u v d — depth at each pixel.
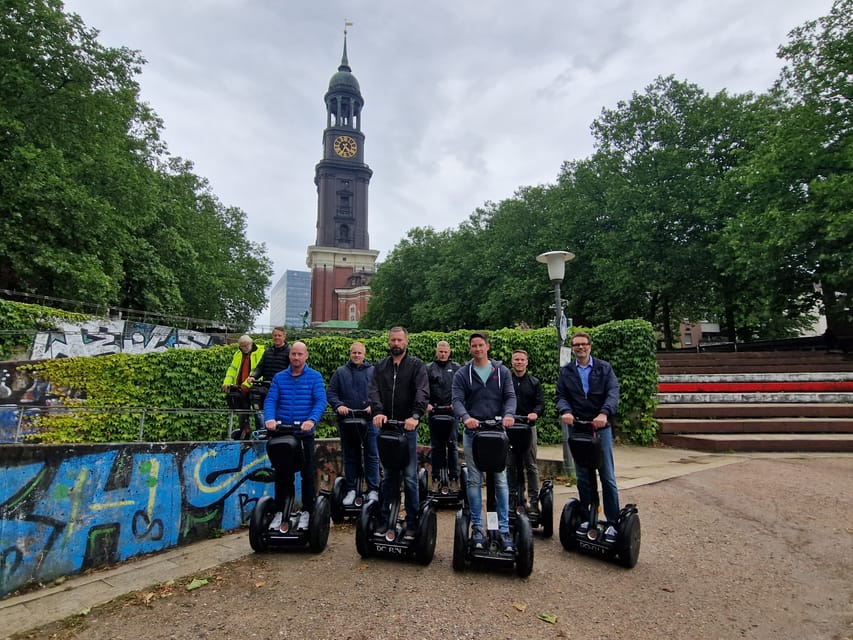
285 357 7.33
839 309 17.28
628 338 10.55
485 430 4.07
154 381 10.98
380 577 4.01
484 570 4.14
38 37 15.89
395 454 4.19
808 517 5.35
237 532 5.57
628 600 3.59
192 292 25.97
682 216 22.34
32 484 3.91
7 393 9.92
